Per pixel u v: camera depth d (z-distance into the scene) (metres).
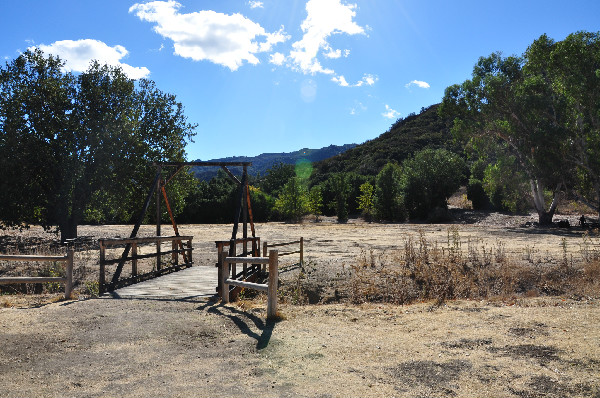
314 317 7.37
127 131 23.73
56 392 4.27
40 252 17.38
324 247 21.09
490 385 4.33
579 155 30.50
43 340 5.96
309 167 101.06
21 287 11.84
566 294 10.04
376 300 10.48
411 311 7.91
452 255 14.26
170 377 4.67
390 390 4.28
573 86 28.98
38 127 22.64
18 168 21.42
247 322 6.98
